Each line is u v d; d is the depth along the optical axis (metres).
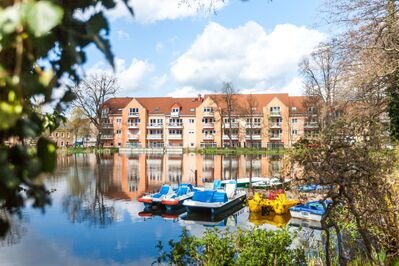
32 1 0.75
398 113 10.71
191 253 5.54
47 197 0.86
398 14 9.85
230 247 5.45
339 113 12.80
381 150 5.60
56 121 2.13
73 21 0.97
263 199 16.92
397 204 5.48
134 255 10.23
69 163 42.12
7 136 0.84
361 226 5.31
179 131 72.38
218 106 68.38
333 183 4.72
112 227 13.37
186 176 30.64
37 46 0.92
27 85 0.85
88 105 59.16
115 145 74.25
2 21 0.73
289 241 5.74
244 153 58.66
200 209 16.73
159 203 17.97
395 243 5.73
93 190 22.34
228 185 20.25
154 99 76.75
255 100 69.44
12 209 1.01
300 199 5.25
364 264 5.70
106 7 1.14
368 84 10.65
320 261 6.65
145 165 40.19
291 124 65.38
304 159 4.89
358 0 10.34
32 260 9.69
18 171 0.81
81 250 10.59
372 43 10.16
